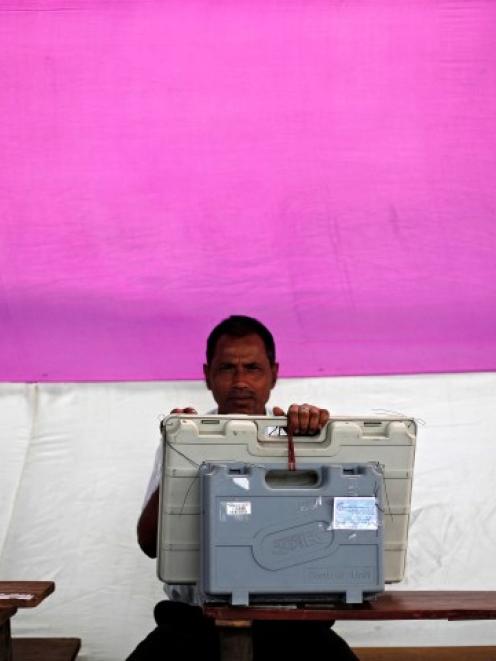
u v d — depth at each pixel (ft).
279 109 15.65
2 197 15.52
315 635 9.01
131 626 13.03
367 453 7.97
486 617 7.59
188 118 15.67
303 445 7.91
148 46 15.61
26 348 15.48
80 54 15.56
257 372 10.02
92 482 14.49
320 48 15.62
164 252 15.65
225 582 7.55
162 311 15.61
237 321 10.24
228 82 15.65
